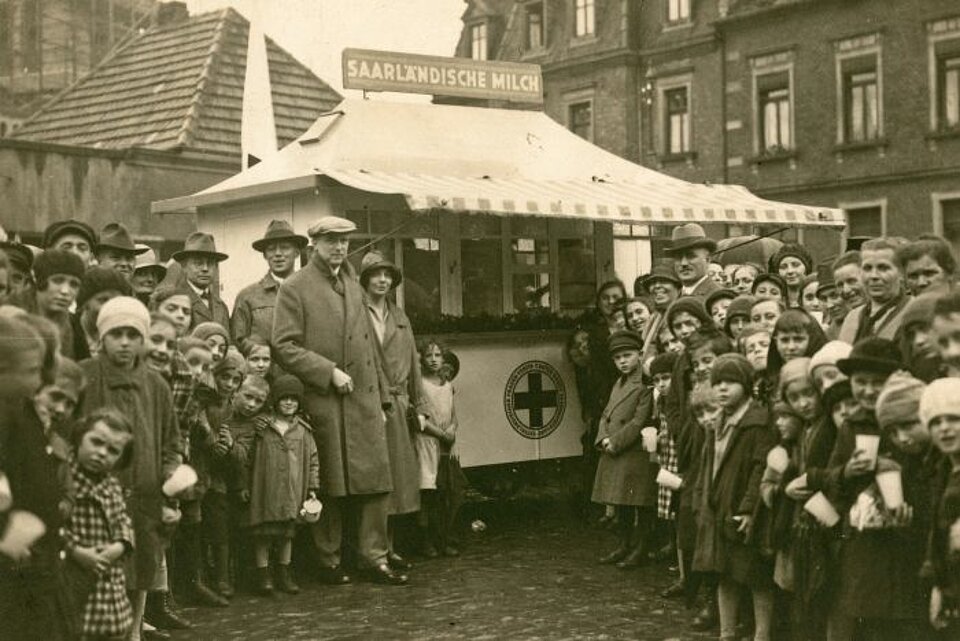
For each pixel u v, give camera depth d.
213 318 8.59
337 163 9.55
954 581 4.33
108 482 5.05
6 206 15.62
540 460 9.88
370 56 10.12
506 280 10.27
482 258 10.14
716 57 31.88
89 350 6.05
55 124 19.16
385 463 7.72
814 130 28.97
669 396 7.05
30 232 15.77
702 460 6.13
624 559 8.00
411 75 10.35
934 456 4.53
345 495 7.55
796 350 5.73
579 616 6.52
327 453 7.57
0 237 6.69
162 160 16.97
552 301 10.55
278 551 7.32
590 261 10.85
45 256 5.71
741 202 10.51
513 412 9.70
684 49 32.75
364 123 10.02
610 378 9.41
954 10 25.86
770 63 30.22
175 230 17.12
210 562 7.37
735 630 5.84
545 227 10.54
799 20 29.38
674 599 6.90
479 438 9.52
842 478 4.81
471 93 10.70
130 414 5.66
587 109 35.25
